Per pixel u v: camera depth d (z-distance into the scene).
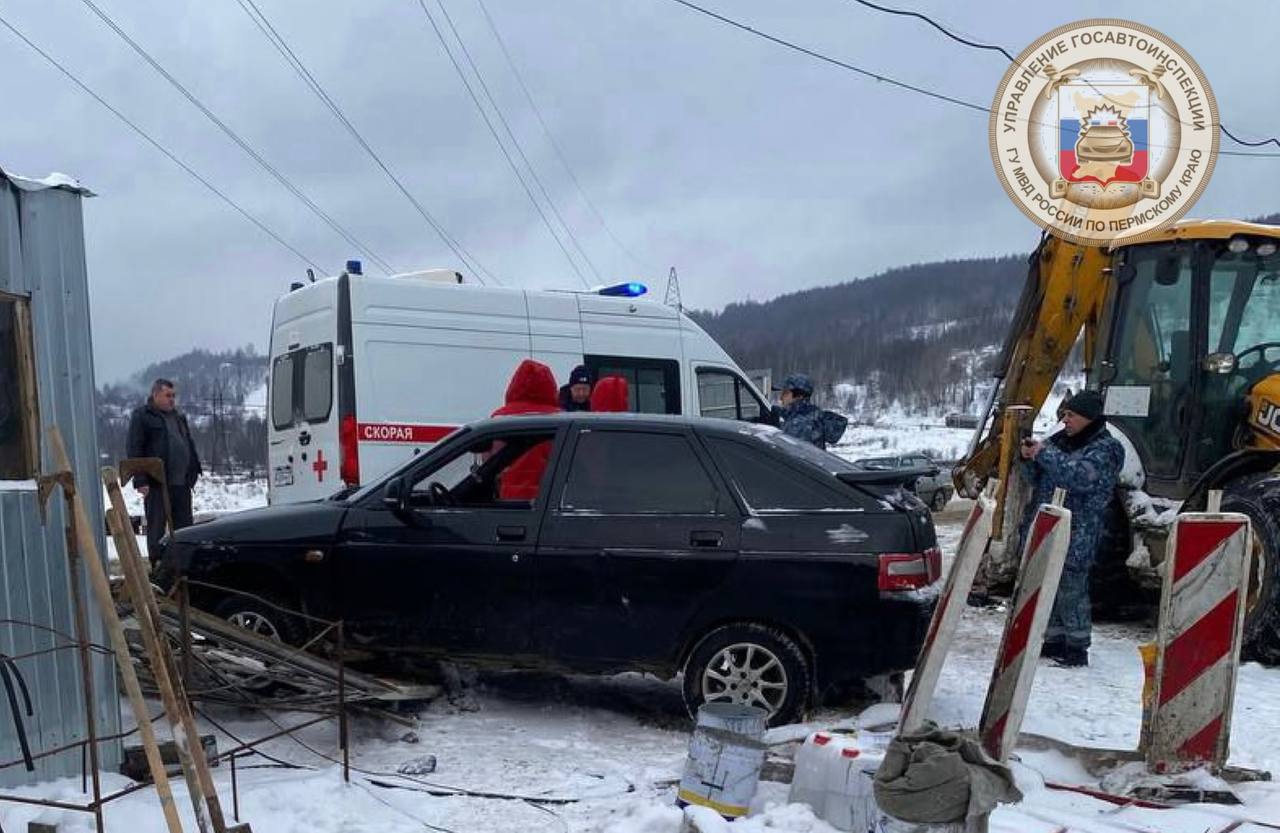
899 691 5.64
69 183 4.01
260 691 5.12
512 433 5.61
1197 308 7.64
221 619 5.13
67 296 4.01
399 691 5.07
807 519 5.10
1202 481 7.07
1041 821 3.74
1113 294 8.15
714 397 11.00
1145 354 7.96
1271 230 7.48
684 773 3.95
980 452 9.12
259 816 3.80
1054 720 5.31
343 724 4.39
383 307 8.96
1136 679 6.27
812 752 3.85
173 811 3.13
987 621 8.12
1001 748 3.71
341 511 5.61
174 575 4.91
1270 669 6.49
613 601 5.19
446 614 5.37
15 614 3.73
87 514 4.01
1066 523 3.64
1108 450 6.44
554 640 5.27
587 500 5.36
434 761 4.60
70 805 3.37
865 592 4.96
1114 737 5.08
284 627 5.55
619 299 10.36
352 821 3.90
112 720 4.14
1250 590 6.58
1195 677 4.28
